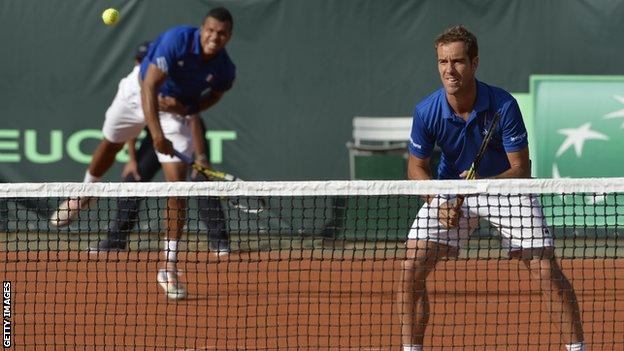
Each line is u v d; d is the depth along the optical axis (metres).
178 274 24.19
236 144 33.50
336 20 33.38
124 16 33.34
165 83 25.42
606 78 33.16
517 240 16.95
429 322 20.75
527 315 21.28
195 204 31.09
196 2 33.31
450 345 18.81
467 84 15.99
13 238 31.91
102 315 21.25
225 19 24.33
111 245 27.84
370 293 21.59
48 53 33.47
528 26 33.22
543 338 19.33
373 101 33.38
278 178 33.44
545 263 16.62
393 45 33.34
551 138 33.28
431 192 16.48
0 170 33.47
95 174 28.77
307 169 33.44
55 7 33.47
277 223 32.56
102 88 33.56
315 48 33.38
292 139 33.47
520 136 16.41
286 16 33.38
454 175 17.77
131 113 27.12
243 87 33.47
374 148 33.03
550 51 33.25
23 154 33.56
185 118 26.19
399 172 33.12
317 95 33.47
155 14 33.34
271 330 20.02
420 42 33.31
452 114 16.47
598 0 33.09
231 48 33.38
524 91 33.28
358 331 19.88
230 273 26.25
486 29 33.28
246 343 18.80
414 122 16.94
